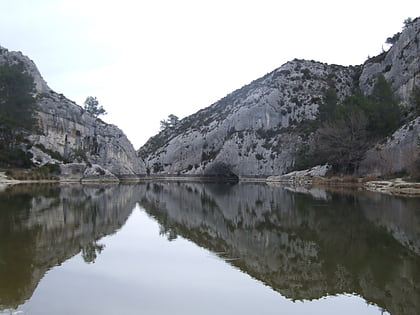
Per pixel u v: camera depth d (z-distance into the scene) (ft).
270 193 163.84
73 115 290.97
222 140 375.86
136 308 30.60
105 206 105.40
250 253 50.29
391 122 215.92
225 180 357.82
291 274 40.65
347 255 49.08
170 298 33.06
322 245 55.31
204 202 125.18
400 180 165.58
